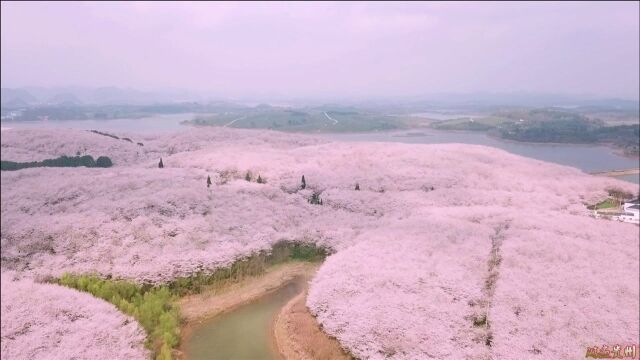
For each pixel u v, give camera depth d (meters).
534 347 47.16
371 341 48.81
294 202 103.25
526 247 70.50
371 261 64.62
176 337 53.75
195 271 68.44
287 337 55.12
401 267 61.97
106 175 113.12
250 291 67.94
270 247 79.50
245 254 75.38
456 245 71.25
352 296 56.72
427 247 69.50
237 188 106.38
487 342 48.88
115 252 70.56
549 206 104.25
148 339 51.88
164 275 66.25
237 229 83.06
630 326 51.44
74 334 48.50
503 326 50.28
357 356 48.19
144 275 65.50
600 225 87.69
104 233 75.69
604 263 67.44
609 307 54.84
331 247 81.06
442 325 50.16
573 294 57.12
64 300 55.28
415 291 56.12
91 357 45.06
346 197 105.56
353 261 65.81
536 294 56.56
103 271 66.25
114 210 83.94
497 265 65.50
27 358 44.44
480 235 76.44
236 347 53.62
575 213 103.69
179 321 58.28
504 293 56.38
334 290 58.72
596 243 76.44
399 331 49.03
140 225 78.00
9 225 83.38
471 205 102.19
